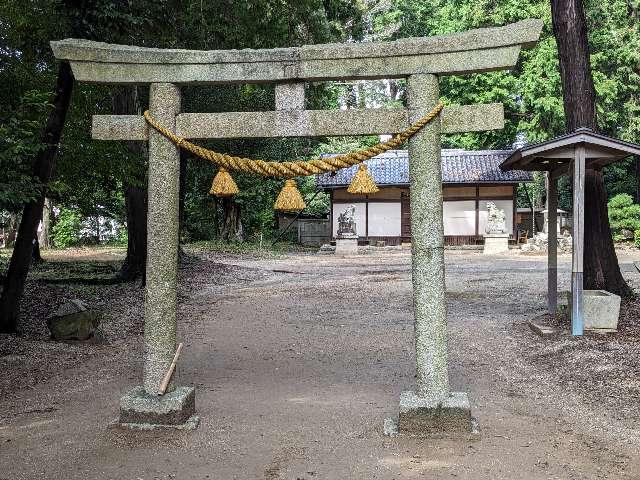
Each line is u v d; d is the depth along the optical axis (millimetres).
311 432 5523
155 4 10727
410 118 5535
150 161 5793
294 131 5680
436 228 5477
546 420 5809
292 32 15844
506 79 27922
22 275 9547
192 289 16328
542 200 34625
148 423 5609
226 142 22172
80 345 9070
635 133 27453
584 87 11078
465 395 5605
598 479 4480
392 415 5980
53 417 5953
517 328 10219
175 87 5793
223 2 13719
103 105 13734
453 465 4754
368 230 31062
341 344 9523
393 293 15266
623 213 28172
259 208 32656
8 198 7672
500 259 23797
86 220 33625
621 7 26641
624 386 6688
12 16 9820
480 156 30328
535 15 26094
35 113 8945
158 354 5730
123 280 16031
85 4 9117
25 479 4559
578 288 9133
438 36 5402
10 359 7902
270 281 18234
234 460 4902
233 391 6918
